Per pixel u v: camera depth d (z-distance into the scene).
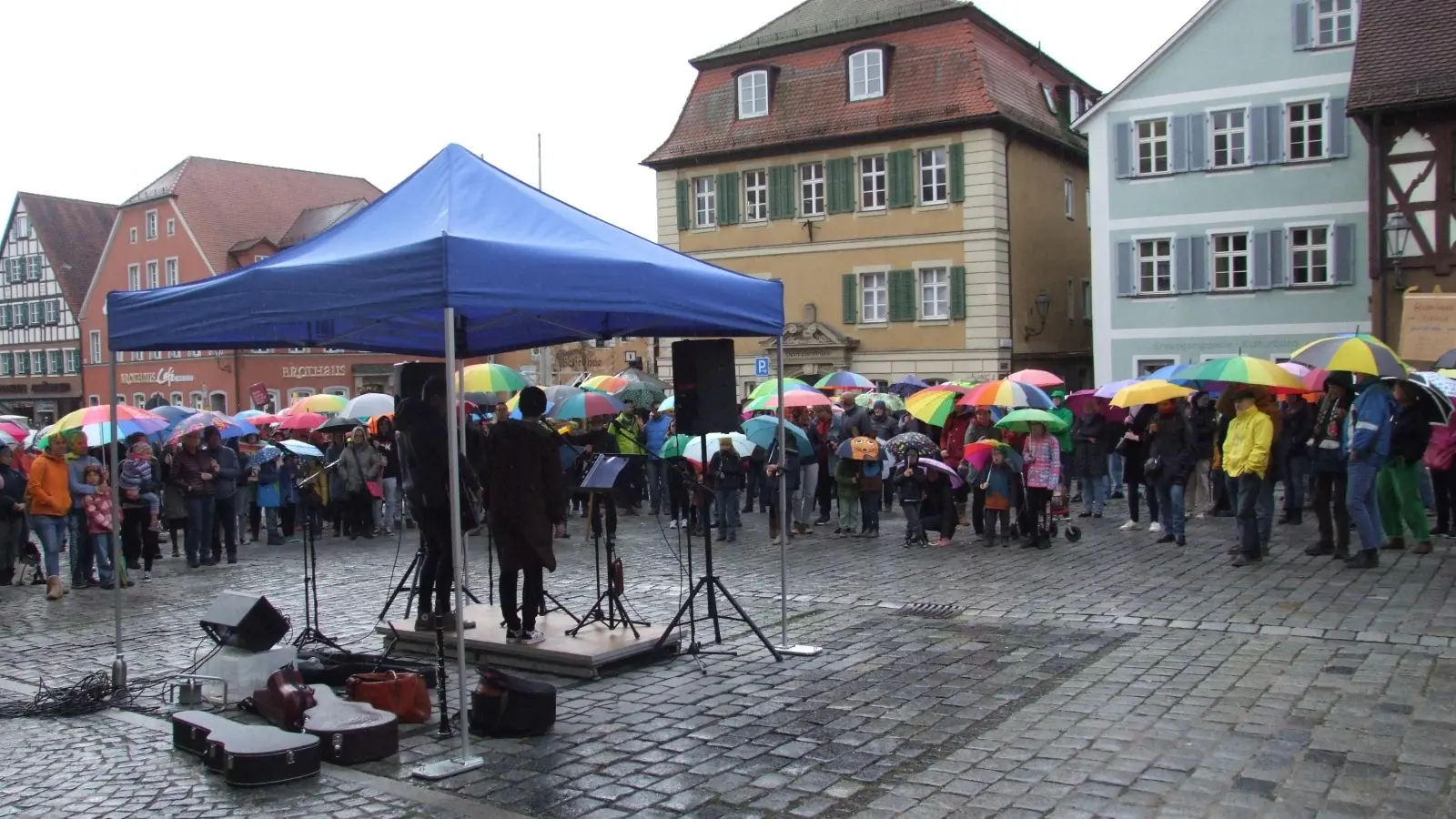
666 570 13.79
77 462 13.96
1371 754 6.04
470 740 6.84
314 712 6.77
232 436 18.84
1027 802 5.56
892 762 6.22
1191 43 32.53
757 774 6.09
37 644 10.62
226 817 5.66
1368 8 28.47
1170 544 14.45
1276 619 9.53
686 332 9.90
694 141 40.66
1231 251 32.47
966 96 36.28
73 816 5.76
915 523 15.19
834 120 38.25
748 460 16.69
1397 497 12.96
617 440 18.41
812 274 39.03
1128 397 13.97
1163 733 6.52
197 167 61.19
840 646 9.12
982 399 14.93
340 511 18.83
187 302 7.98
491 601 10.32
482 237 7.04
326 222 59.81
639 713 7.31
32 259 69.56
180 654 9.94
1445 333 18.77
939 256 36.94
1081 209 42.59
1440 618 9.31
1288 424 15.98
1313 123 31.30
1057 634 9.30
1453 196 26.69
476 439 11.05
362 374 59.03
